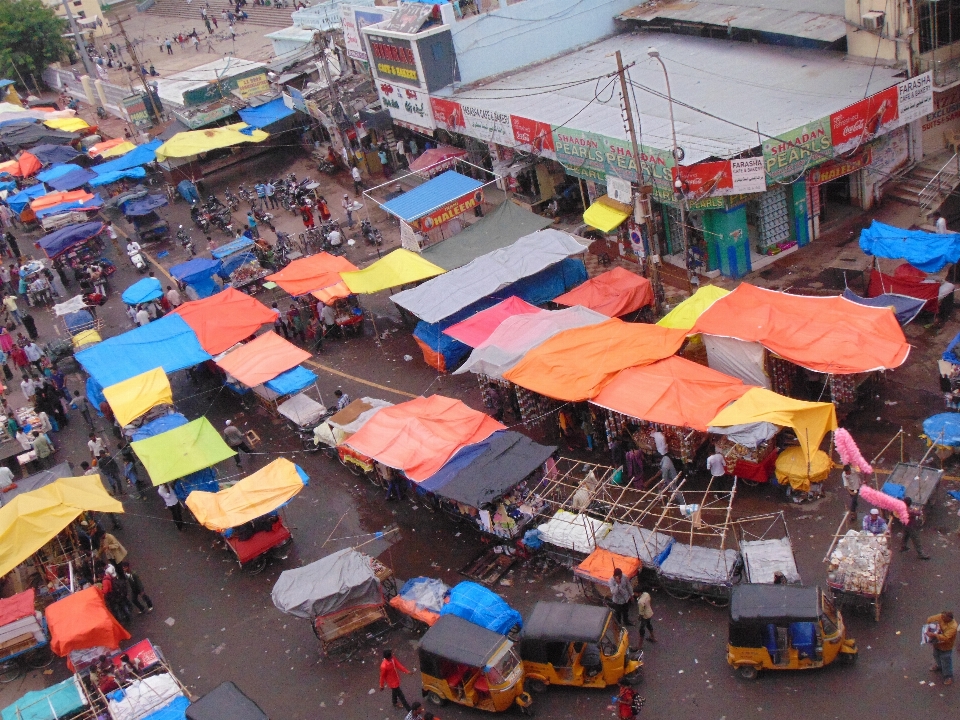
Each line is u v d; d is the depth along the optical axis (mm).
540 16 47406
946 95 35781
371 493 28938
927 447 24734
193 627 25047
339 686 21984
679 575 21594
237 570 26953
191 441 29047
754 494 24922
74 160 65188
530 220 38250
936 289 29078
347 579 22516
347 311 38531
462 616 21422
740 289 28812
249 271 43500
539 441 29297
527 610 22766
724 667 20000
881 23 35031
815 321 26766
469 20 45906
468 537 26031
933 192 34844
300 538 27594
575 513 24641
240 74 63188
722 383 25859
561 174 43000
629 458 25938
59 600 24672
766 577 20875
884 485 22578
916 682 18609
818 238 35844
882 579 20047
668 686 19844
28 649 24422
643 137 34688
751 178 31469
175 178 58250
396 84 49094
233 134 57031
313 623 22766
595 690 20203
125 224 56781
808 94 35062
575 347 28656
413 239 40344
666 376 26359
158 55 93875
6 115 75938
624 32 49219
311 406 32500
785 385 27641
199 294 42969
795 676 19391
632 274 32844
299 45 65688
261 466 31297
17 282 50469
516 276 33844
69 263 50031
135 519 30234
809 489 23906
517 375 28266
